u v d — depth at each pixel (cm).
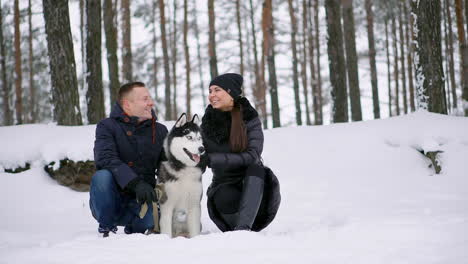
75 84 845
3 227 455
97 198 335
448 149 669
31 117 1995
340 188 605
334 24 1186
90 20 948
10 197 590
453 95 1938
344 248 244
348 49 1347
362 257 224
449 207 434
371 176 648
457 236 250
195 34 2384
